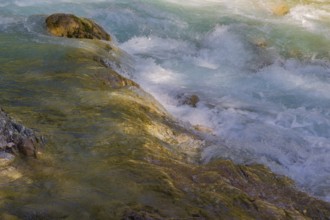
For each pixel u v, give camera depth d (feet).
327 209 20.84
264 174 22.90
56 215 16.20
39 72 30.71
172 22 50.67
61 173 18.79
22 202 16.58
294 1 59.52
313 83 40.57
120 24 49.29
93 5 52.75
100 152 20.93
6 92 26.53
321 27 51.70
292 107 36.63
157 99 34.47
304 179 24.73
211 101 35.73
